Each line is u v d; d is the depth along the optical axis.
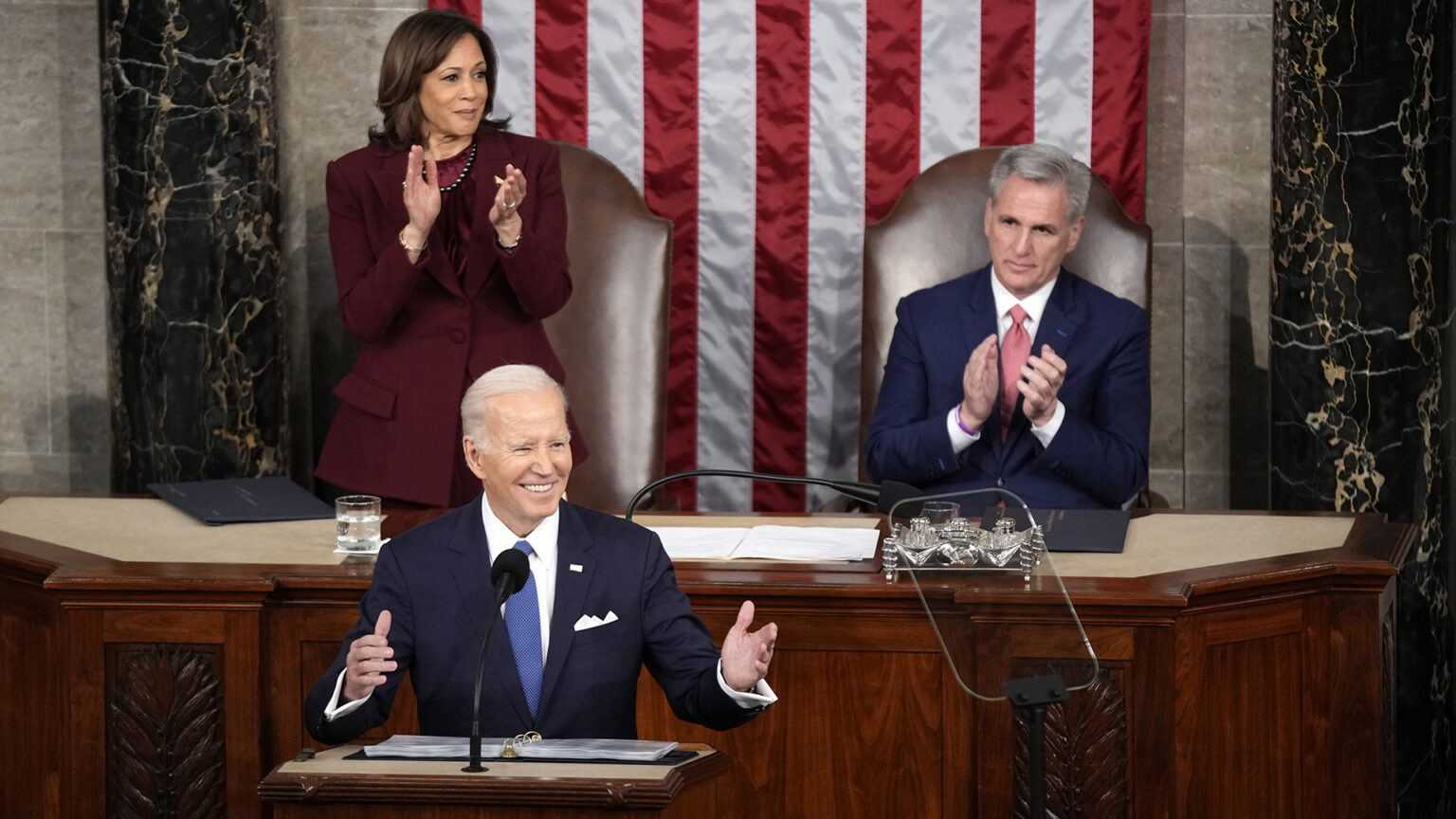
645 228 18.66
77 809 12.27
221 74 18.86
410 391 15.73
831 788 12.22
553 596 10.59
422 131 15.67
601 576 10.55
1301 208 18.38
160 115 18.86
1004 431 16.55
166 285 19.05
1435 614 18.28
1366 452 18.25
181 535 13.97
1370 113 17.98
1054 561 12.66
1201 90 20.67
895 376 16.95
